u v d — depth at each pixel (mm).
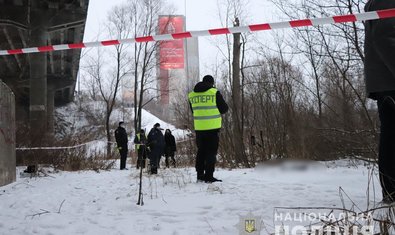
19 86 27391
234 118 14062
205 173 6715
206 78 6805
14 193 6598
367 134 7434
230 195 5090
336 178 6418
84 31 29812
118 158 20625
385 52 3562
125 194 5684
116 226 3635
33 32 23766
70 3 24203
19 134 14055
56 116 46844
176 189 5898
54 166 13961
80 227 3684
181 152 17750
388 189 3693
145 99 49938
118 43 5262
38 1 23531
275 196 4824
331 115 9352
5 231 3693
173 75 36562
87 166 14930
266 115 13594
